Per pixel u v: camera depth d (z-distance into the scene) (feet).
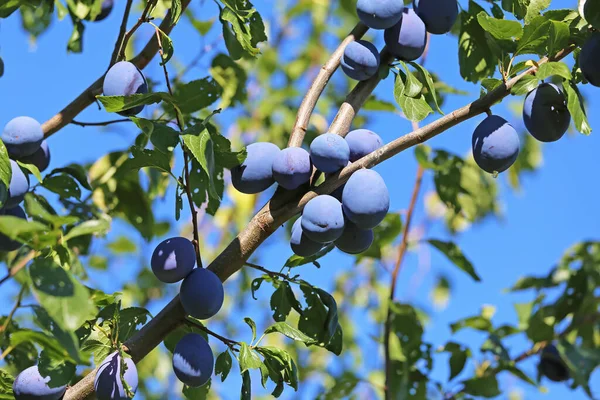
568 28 3.73
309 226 3.70
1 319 4.21
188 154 3.98
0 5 4.64
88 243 4.80
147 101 3.88
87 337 3.78
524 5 4.04
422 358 4.98
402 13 3.98
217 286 3.68
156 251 3.69
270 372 3.82
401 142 3.73
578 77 3.90
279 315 4.04
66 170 4.35
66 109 4.31
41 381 3.65
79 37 4.72
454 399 4.96
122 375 3.62
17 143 4.08
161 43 4.00
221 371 3.85
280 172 3.74
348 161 3.79
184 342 3.70
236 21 4.08
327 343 4.01
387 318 4.99
